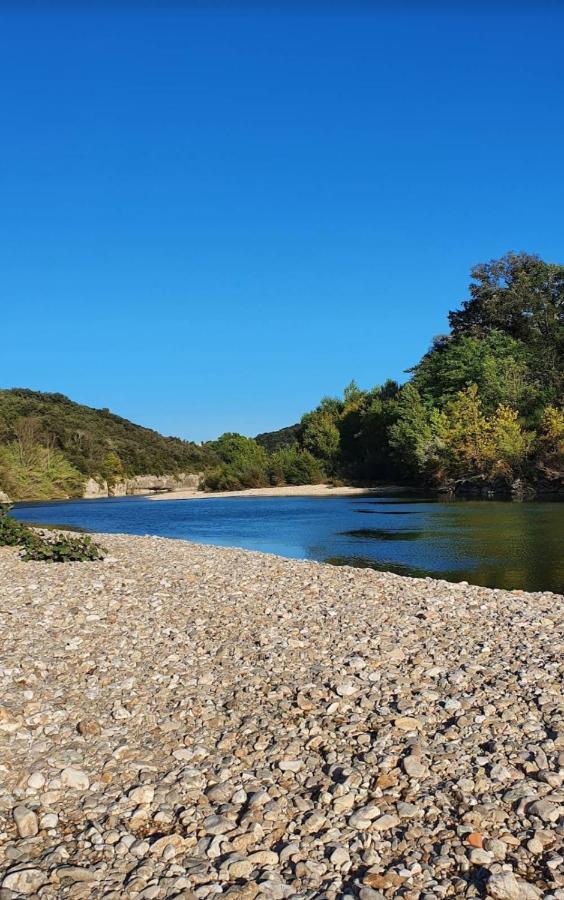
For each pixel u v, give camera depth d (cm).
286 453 9225
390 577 1509
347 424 9038
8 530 2005
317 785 551
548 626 1027
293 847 467
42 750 606
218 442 13125
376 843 472
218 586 1324
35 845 478
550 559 1983
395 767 572
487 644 910
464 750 597
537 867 444
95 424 11688
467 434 5775
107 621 1026
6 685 746
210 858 462
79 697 726
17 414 9938
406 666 817
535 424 5712
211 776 568
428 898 415
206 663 837
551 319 7312
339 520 3584
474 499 5084
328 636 949
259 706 703
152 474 10906
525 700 704
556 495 5147
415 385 7581
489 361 6462
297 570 1577
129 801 529
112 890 429
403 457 6788
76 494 8419
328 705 693
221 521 3803
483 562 1950
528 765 563
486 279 7906
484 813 501
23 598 1168
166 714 687
